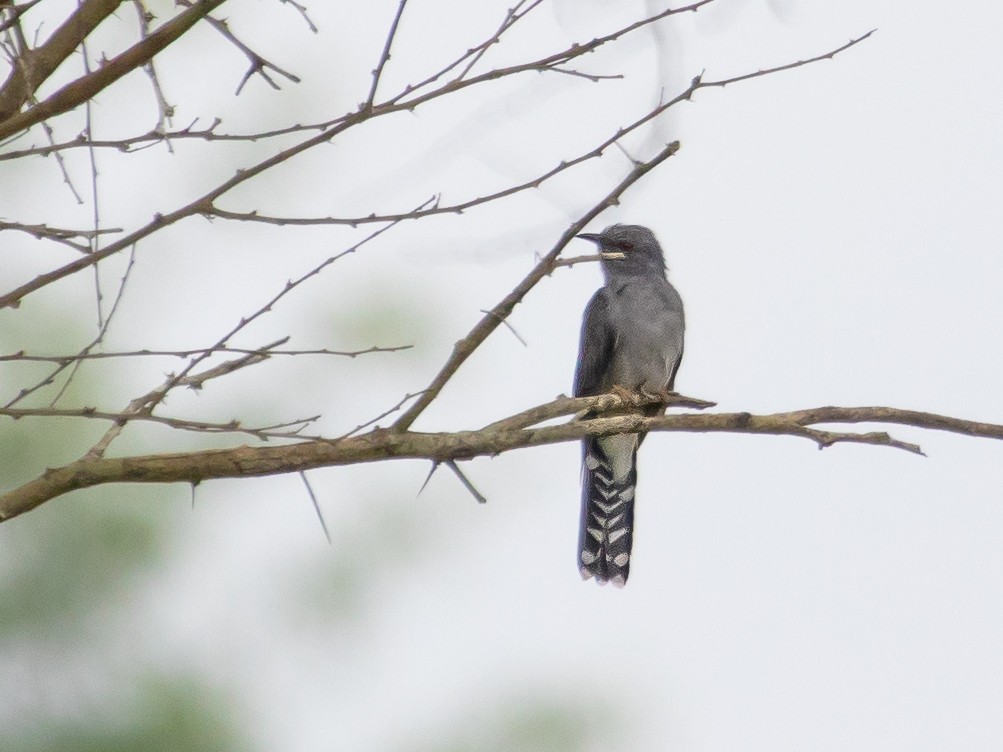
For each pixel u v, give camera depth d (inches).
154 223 298.2
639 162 332.8
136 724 616.4
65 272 293.0
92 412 298.2
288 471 332.5
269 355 320.8
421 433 346.6
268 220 305.4
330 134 305.7
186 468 323.6
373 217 311.6
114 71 295.1
